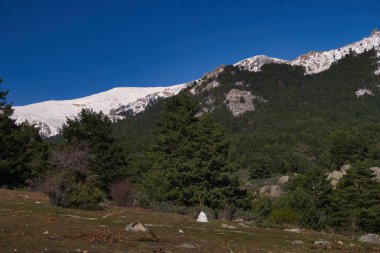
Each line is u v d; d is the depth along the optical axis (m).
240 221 23.92
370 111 181.75
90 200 21.78
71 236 11.33
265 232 18.11
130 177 41.31
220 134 39.91
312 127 144.75
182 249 10.67
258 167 92.44
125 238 11.79
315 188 51.75
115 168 39.56
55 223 13.98
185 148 39.06
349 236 21.48
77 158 29.42
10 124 40.56
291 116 181.12
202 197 35.06
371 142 101.44
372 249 14.55
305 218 38.25
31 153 41.50
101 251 9.38
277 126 160.38
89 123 41.50
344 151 93.81
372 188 47.44
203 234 14.92
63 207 20.61
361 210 44.12
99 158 38.91
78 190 21.94
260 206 40.91
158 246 10.83
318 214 44.41
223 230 17.11
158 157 43.03
